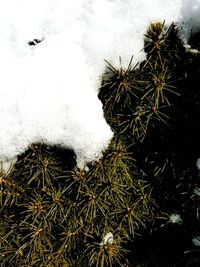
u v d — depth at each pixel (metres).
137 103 0.34
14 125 0.33
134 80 0.32
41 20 0.33
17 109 0.33
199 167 0.36
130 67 0.33
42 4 0.33
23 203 0.36
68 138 0.33
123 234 0.38
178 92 0.34
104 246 0.36
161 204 0.38
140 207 0.38
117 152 0.34
